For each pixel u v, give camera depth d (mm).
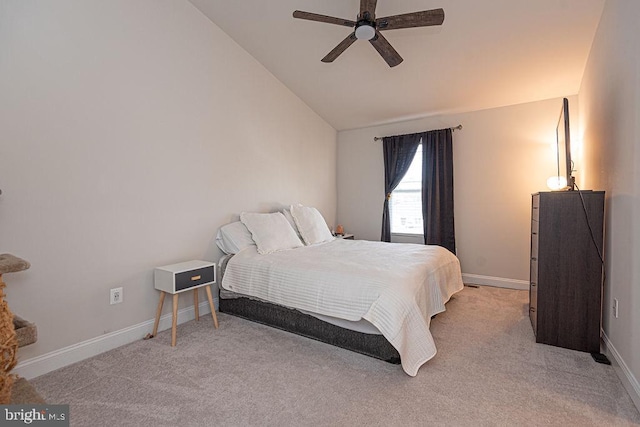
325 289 2375
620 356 2008
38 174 2020
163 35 2752
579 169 3539
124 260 2480
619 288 2064
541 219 2457
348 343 2346
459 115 4391
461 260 4387
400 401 1743
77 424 1555
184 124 2939
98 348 2311
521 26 2779
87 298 2262
